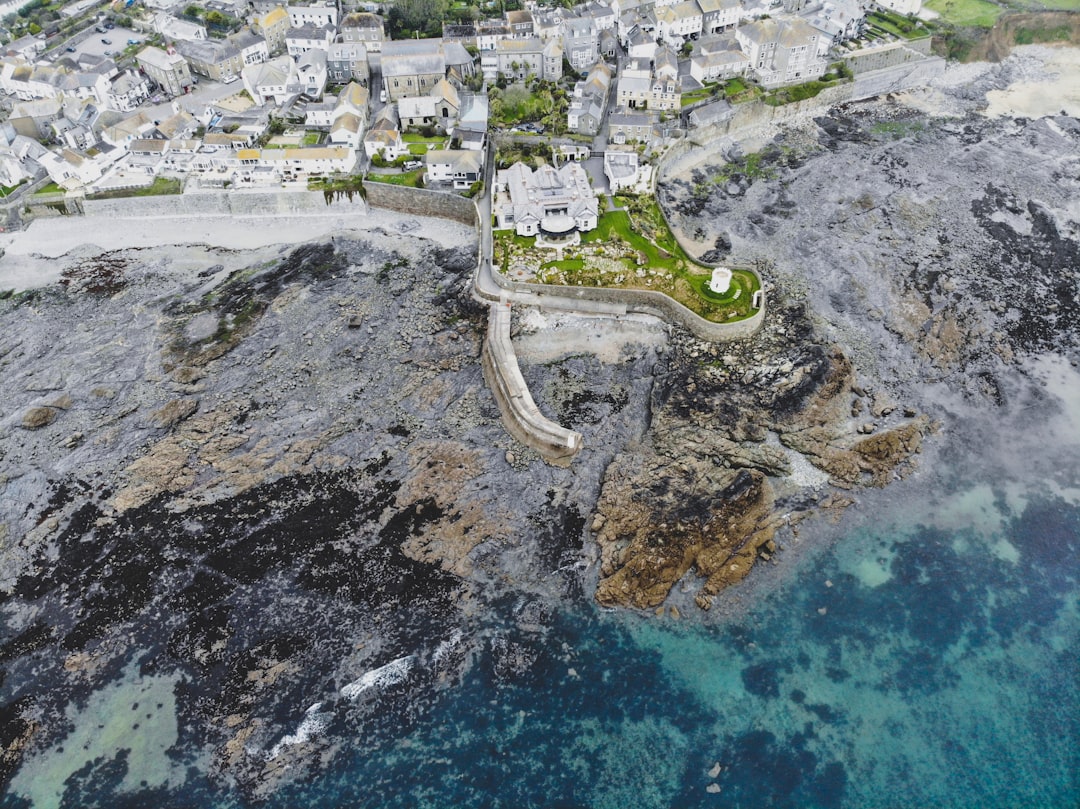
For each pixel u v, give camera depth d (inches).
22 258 5295.3
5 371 4520.2
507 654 3449.8
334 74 6633.9
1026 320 4810.5
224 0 7514.8
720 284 4690.0
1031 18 7372.1
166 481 4005.9
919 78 6998.0
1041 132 6284.5
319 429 4197.8
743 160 6097.4
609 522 3831.2
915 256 5167.3
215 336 4682.6
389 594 3597.4
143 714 3265.3
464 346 4633.4
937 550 3821.4
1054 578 3703.3
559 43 6574.8
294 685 3336.6
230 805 3038.9
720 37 6688.0
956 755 3152.1
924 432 4291.3
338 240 5388.8
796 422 4247.0
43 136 6063.0
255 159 5590.6
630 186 5477.4
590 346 4603.8
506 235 5103.3
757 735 3228.3
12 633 3506.4
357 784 3097.9
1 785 3093.0
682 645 3499.0
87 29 7317.9
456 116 6092.5
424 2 7140.8
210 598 3582.7
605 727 3250.5
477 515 3865.7
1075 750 3152.1
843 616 3587.6
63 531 3833.7
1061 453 4200.3
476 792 3078.2
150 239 5472.4
